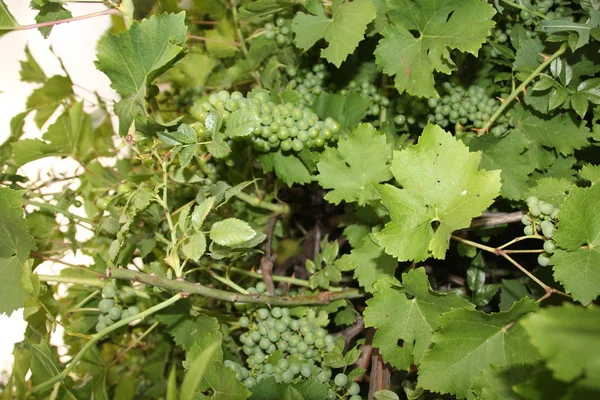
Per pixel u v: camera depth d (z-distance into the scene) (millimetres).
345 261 642
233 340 699
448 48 615
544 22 636
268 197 768
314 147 640
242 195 734
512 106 669
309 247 847
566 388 317
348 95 689
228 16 846
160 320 660
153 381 808
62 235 777
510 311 485
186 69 839
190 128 551
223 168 718
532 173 669
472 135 663
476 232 678
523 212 588
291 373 582
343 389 601
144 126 535
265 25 776
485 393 484
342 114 693
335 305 657
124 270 500
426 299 540
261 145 633
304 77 740
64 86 858
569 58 618
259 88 664
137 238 699
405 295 552
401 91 591
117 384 801
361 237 679
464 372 509
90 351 708
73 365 525
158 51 526
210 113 566
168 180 697
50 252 748
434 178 499
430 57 581
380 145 611
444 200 499
